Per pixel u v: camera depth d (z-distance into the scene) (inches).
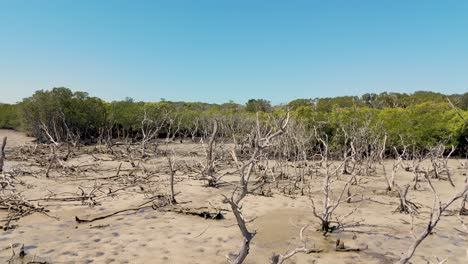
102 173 808.3
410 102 1910.7
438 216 192.4
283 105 595.2
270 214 477.1
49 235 381.4
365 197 582.6
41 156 962.7
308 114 1173.1
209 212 453.7
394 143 1071.6
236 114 1555.1
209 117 1568.7
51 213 466.0
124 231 397.4
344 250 345.1
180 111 1807.3
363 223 436.5
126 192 598.9
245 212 484.7
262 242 366.9
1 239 366.6
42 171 788.6
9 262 305.4
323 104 1668.3
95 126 1658.5
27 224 418.3
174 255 331.3
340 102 1849.2
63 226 413.1
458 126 1024.9
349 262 319.9
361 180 740.7
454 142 1043.9
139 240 368.8
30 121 1588.3
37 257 319.9
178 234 388.5
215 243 362.9
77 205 506.6
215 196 581.3
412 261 323.6
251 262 316.5
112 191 595.2
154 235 384.5
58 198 534.3
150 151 1229.1
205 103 2498.8
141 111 1663.4
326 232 398.9
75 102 1571.1
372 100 2022.6
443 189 649.6
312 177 779.4
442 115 1102.4
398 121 1119.6
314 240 374.6
